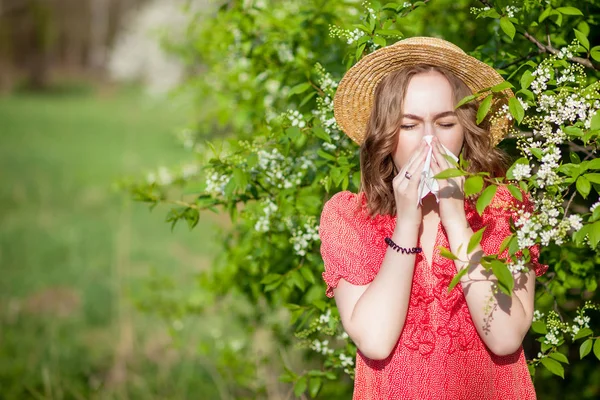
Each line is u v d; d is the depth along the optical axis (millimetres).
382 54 1823
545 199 1626
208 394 4172
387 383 1680
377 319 1613
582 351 1904
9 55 31469
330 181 2305
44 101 26688
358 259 1723
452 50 1710
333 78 2541
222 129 4266
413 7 2322
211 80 4086
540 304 2584
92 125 19672
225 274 3486
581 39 1906
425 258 1714
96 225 8812
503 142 2234
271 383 3504
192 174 3756
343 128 2049
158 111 22297
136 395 4332
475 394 1665
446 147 1700
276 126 2447
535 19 2395
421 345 1660
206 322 4914
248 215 2650
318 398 3395
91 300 5977
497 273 1438
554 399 3357
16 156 14156
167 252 7664
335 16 2863
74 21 38500
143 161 13391
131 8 34938
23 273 6953
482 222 1739
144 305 4258
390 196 1770
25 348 5047
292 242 2531
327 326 2553
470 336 1663
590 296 2688
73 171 12570
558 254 2344
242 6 3027
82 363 4789
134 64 25469
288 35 2969
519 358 1719
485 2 2117
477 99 1790
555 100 1772
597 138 1720
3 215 9375
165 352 4691
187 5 4125
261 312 3635
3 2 31328
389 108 1703
